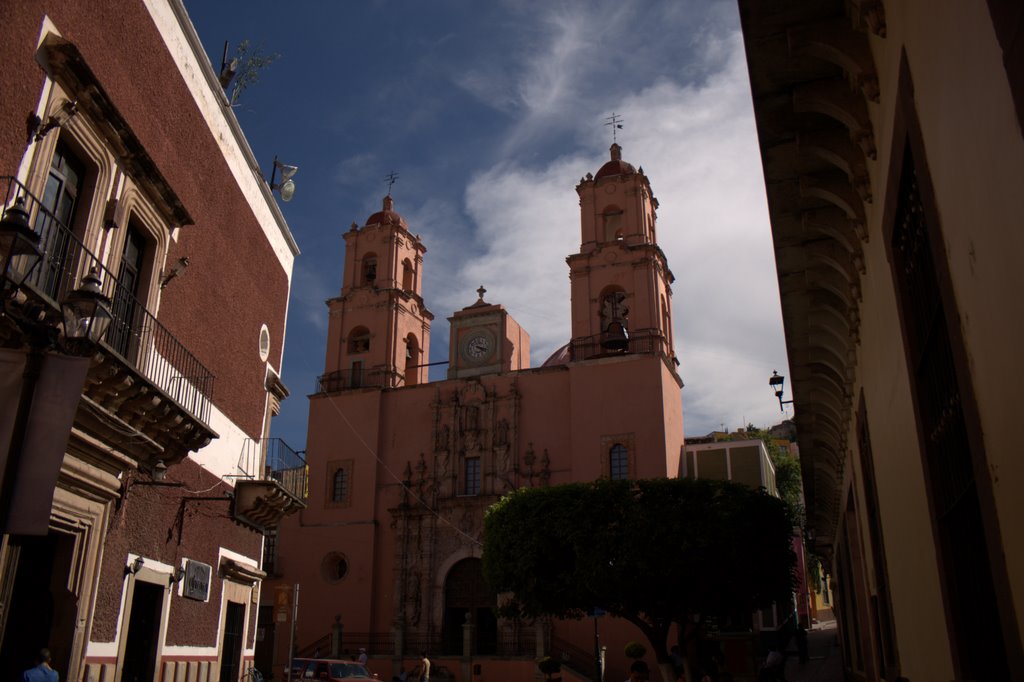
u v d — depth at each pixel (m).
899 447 9.09
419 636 37.25
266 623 39.53
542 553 25.69
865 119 8.09
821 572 65.50
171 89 12.61
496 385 40.75
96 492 10.16
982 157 4.47
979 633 6.32
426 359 47.31
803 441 19.98
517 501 27.02
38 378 5.64
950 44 4.82
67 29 9.73
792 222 10.83
